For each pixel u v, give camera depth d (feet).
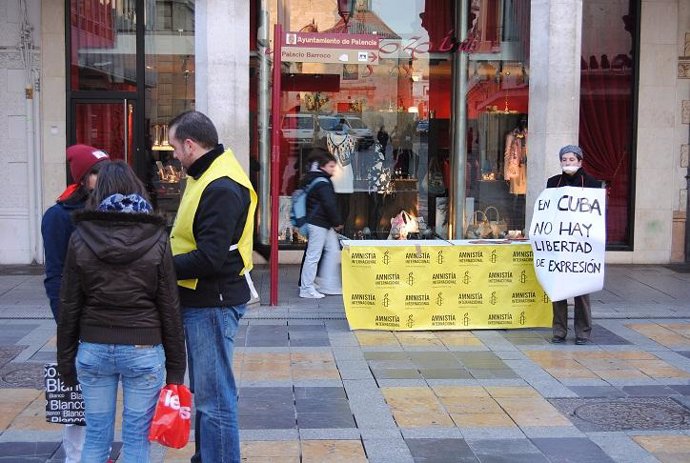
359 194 42.01
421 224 42.34
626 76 42.27
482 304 28.66
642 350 26.11
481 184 42.27
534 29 31.78
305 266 33.60
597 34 42.16
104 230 12.76
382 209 42.16
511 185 42.27
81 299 13.05
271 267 31.86
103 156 15.12
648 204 42.50
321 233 33.42
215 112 31.65
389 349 25.98
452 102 41.88
